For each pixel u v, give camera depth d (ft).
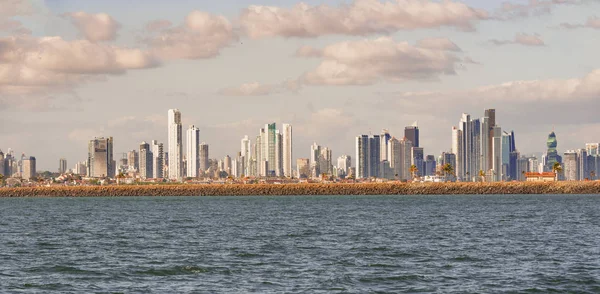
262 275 194.49
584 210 574.97
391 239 304.91
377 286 175.73
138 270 206.18
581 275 190.08
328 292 167.84
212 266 213.25
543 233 331.57
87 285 180.55
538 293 165.68
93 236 337.52
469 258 230.27
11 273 203.10
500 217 475.31
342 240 301.63
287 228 380.17
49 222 468.75
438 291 168.66
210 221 458.91
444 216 494.59
